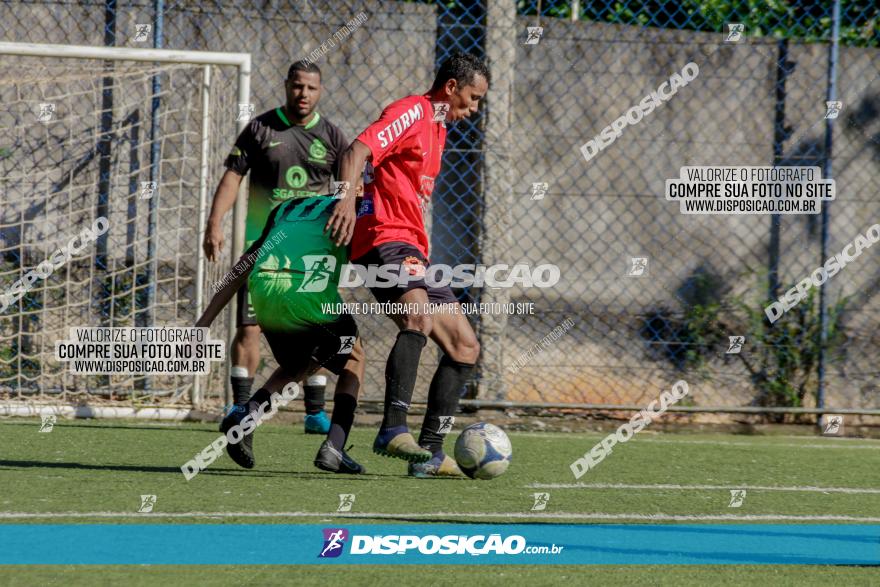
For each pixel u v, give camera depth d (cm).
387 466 2048
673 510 1677
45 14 2989
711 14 3372
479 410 2977
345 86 3025
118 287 3005
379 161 1809
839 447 2644
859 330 3156
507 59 2994
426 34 3048
